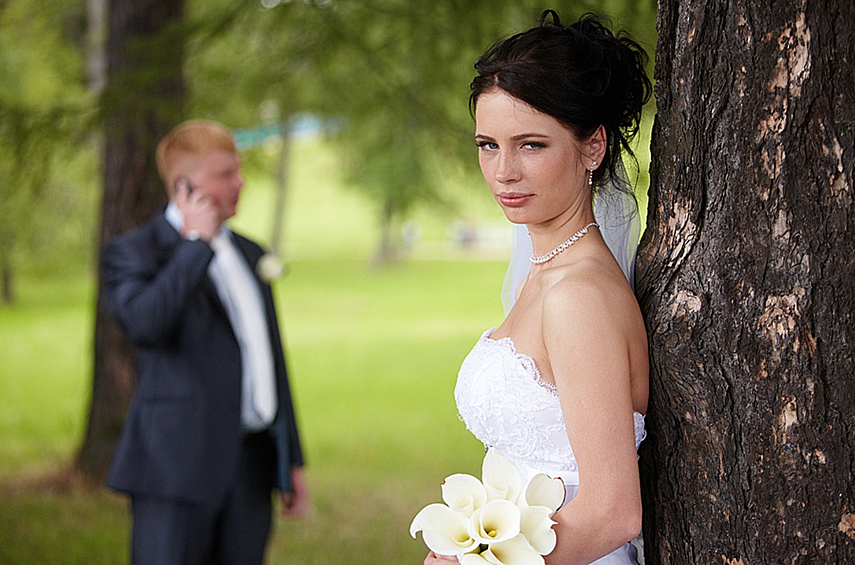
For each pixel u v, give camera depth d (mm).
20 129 5980
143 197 7062
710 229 1853
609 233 2160
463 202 28172
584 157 2008
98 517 6738
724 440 1854
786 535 1797
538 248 2109
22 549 5988
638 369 1907
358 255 39719
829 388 1736
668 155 1959
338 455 9359
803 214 1736
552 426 2021
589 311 1835
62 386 13336
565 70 1898
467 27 5754
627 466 1782
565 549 1779
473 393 2102
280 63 7152
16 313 22359
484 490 1912
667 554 2008
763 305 1787
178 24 6125
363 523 6891
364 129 10125
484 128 1964
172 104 6367
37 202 7336
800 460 1770
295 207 52469
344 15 6418
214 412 3824
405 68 7254
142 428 3791
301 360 16453
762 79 1759
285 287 29812
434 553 1937
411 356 16953
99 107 6062
